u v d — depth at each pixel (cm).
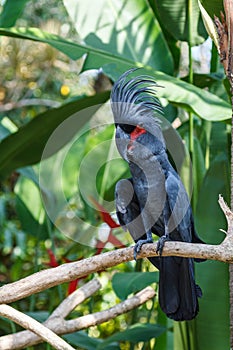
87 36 957
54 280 561
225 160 828
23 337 772
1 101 1952
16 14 1000
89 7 970
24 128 905
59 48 862
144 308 1104
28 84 1897
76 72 1850
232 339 575
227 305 778
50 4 1842
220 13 620
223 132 876
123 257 560
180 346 812
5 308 620
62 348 614
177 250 540
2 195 1633
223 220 793
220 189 813
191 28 874
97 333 1317
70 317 1256
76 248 1055
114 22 966
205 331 783
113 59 851
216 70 938
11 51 1884
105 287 1298
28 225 1096
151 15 973
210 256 517
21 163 976
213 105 758
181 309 623
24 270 1377
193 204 844
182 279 616
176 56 957
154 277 820
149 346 997
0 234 1440
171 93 769
